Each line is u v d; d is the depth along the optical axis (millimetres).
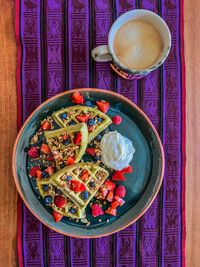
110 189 418
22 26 432
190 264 459
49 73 435
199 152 460
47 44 436
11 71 432
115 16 443
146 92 449
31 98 433
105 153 416
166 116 452
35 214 390
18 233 433
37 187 414
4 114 431
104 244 449
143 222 453
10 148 432
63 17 438
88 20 441
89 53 440
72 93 393
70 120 408
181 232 456
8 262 436
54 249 441
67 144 399
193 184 460
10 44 432
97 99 419
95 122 413
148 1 449
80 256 445
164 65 451
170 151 454
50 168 409
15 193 435
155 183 412
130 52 375
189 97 456
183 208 457
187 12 454
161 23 360
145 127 423
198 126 458
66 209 403
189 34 455
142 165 429
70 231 407
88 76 439
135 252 452
